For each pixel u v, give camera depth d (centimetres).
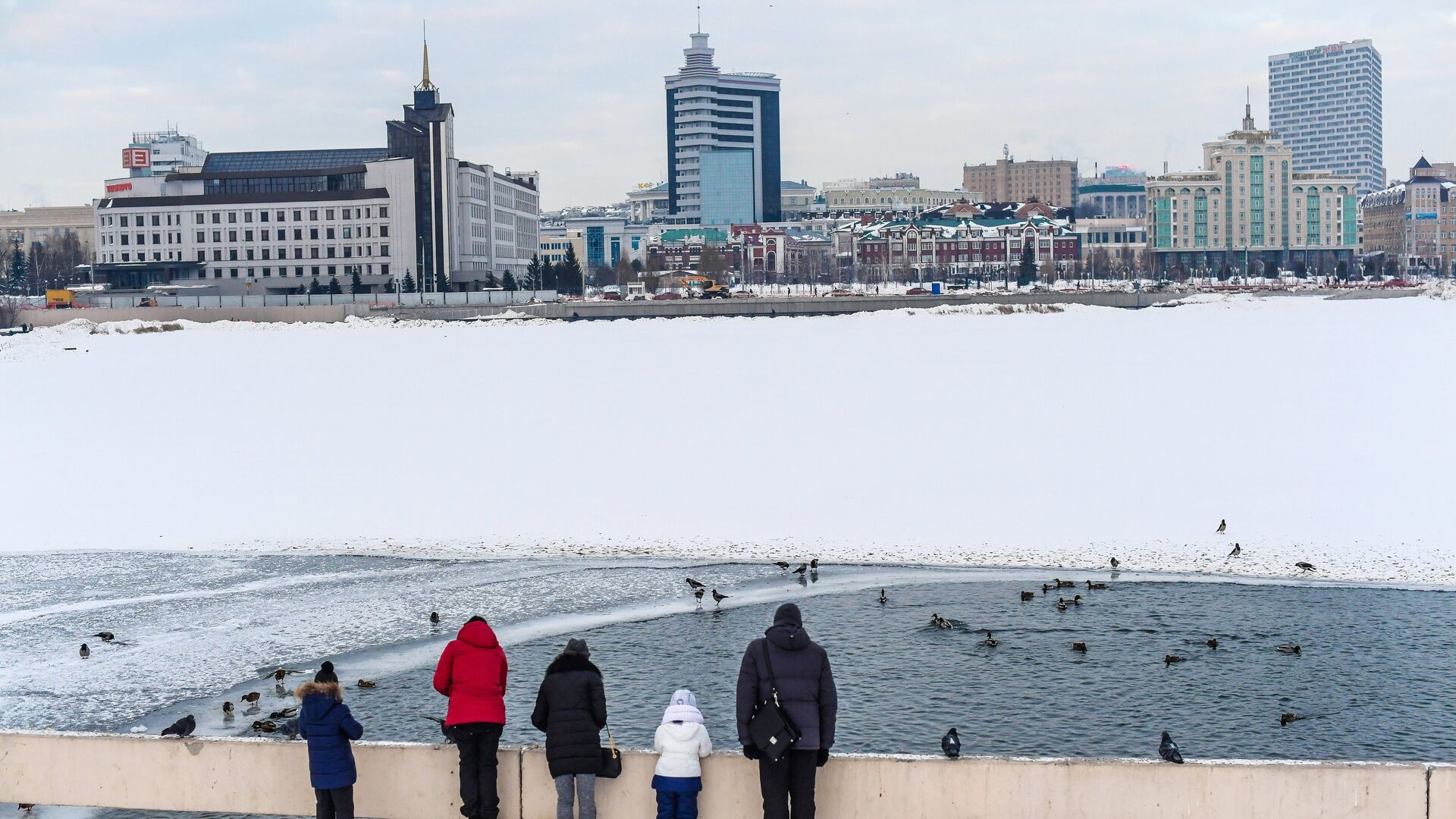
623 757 2344
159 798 2511
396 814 2419
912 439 8069
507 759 2383
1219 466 6994
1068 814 2323
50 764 2542
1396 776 2291
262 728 3381
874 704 3516
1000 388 10612
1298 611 4356
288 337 19300
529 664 3897
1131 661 3853
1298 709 3447
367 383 11625
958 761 2328
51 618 4484
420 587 4844
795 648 2178
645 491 6606
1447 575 4794
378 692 3669
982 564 5072
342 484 6888
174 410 9812
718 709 3500
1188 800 2312
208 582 4962
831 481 6800
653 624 4322
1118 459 7269
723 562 5181
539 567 5141
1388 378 10838
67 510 6316
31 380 12075
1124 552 5219
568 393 10681
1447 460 7012
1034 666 3812
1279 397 9725
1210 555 5141
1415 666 3781
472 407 9831
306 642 4172
